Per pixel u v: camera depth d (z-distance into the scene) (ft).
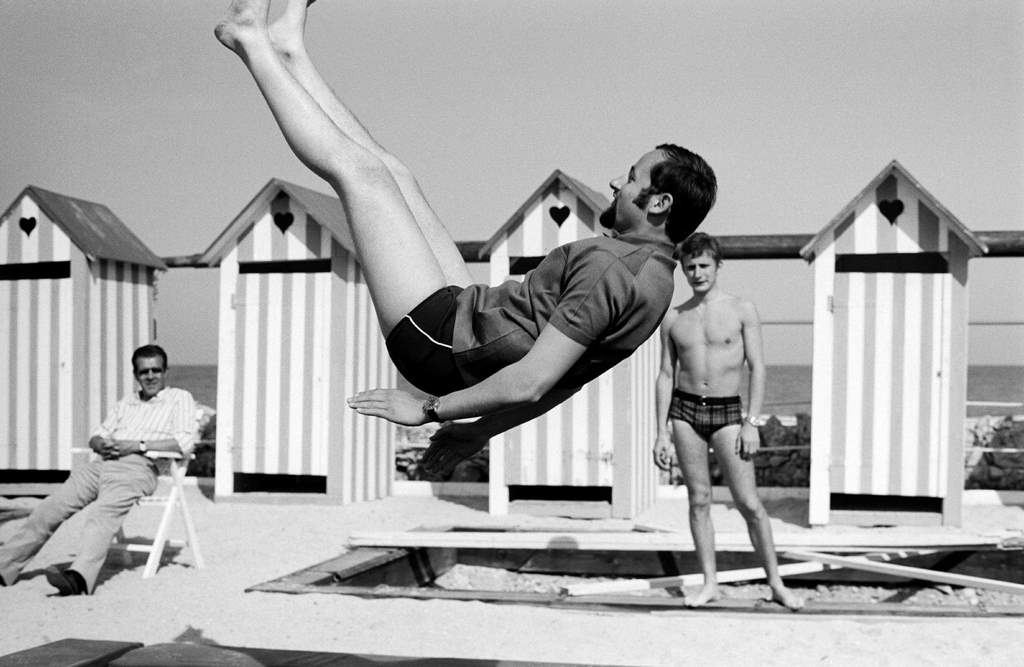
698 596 21.56
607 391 35.68
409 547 27.27
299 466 38.88
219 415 39.58
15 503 39.04
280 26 10.93
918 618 20.10
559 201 35.83
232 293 39.75
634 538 26.73
